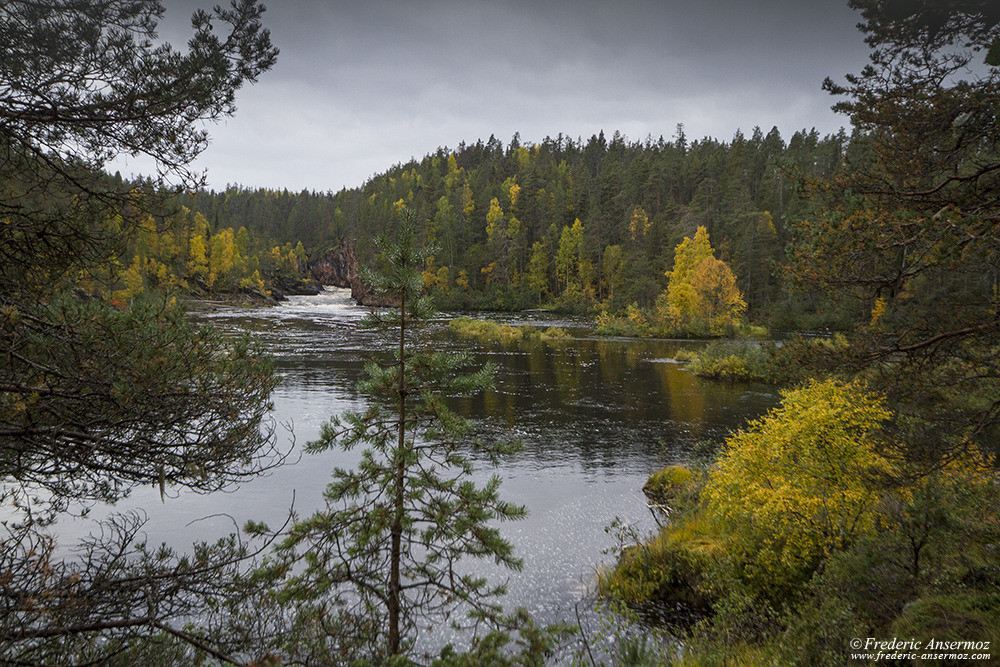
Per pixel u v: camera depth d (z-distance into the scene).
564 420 20.47
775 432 8.59
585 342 48.22
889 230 5.79
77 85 3.88
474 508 5.79
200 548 4.46
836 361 6.50
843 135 91.50
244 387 4.24
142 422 3.79
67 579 3.40
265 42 4.36
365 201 138.50
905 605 5.60
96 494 4.08
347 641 4.91
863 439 7.55
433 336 49.03
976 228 4.86
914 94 6.09
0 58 3.51
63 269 4.32
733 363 29.83
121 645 3.73
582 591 9.27
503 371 31.67
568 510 12.50
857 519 7.68
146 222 4.70
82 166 4.24
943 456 5.92
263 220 152.38
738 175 100.31
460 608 8.52
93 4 3.81
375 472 5.86
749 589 8.02
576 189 112.31
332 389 24.50
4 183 4.12
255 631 4.34
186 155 4.42
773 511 8.06
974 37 5.59
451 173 143.50
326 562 5.55
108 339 3.84
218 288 82.31
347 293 122.19
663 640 7.88
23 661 3.25
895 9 5.75
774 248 70.25
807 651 5.66
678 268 58.28
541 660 5.05
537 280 94.88
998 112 5.11
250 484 13.15
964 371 5.85
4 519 8.30
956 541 6.46
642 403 23.41
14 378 3.53
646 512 12.45
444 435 6.04
